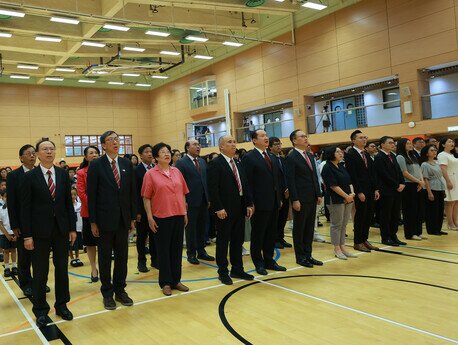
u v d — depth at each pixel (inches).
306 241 201.2
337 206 207.8
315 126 602.5
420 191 251.8
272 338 115.2
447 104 458.9
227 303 148.1
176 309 144.8
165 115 904.3
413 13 472.1
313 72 586.2
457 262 188.9
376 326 120.0
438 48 451.2
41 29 505.4
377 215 299.1
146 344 116.3
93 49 634.2
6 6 415.2
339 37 551.5
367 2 518.0
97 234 150.7
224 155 178.2
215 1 457.7
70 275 208.7
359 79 529.7
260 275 183.9
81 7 467.2
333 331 118.0
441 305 135.0
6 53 635.5
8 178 169.0
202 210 227.3
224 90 733.3
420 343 107.4
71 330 130.4
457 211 281.1
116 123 912.9
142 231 207.0
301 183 194.1
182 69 840.3
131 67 682.2
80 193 193.2
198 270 202.7
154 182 163.9
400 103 488.1
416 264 188.1
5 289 189.9
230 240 182.7
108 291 152.2
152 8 527.5
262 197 183.6
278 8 507.8
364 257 207.6
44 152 141.7
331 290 156.5
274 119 682.8
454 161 270.2
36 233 137.3
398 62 488.7
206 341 115.6
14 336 128.1
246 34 681.6
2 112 786.2
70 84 852.6
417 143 286.2
